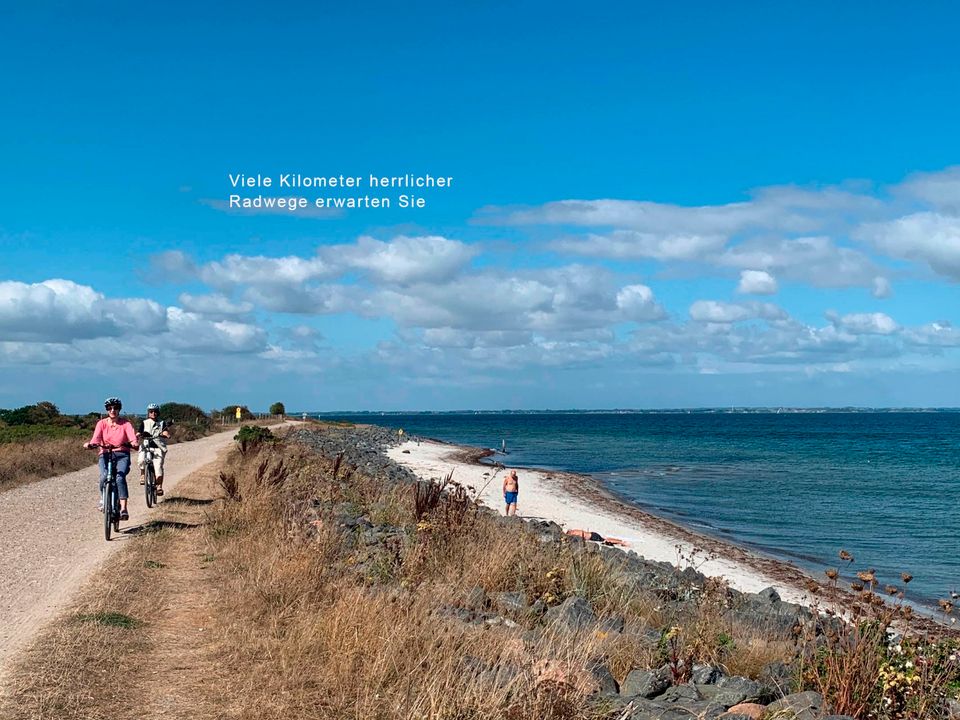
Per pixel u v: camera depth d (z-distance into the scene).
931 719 6.16
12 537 12.99
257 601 8.54
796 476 51.38
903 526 29.55
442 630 7.25
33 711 5.72
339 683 6.33
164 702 6.06
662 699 6.66
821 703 6.47
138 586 9.55
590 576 11.00
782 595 16.98
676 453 78.06
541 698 5.70
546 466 60.16
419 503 14.84
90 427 53.28
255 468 22.08
